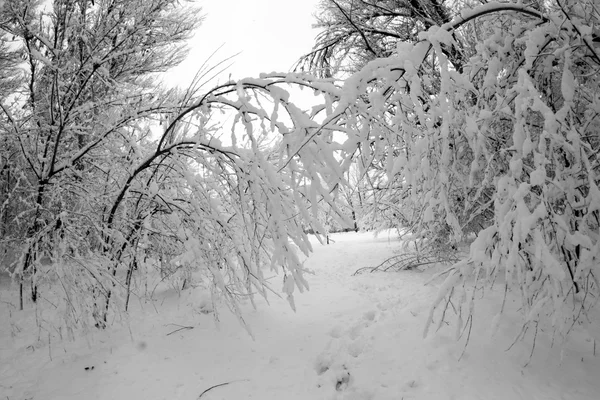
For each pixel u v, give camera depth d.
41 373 3.63
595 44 3.46
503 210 2.98
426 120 3.33
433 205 3.28
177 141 4.16
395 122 3.13
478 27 4.66
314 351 4.19
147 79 7.81
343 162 3.19
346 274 7.21
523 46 3.73
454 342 3.93
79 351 4.02
